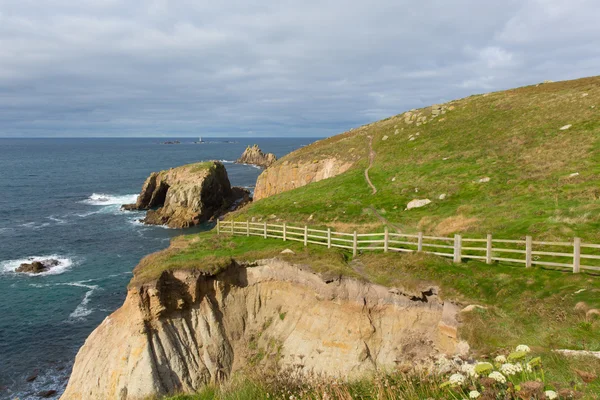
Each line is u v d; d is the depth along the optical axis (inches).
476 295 690.2
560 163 1221.1
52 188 4175.7
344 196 1523.1
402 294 784.3
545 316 558.6
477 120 2005.4
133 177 5118.1
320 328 857.5
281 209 1518.2
